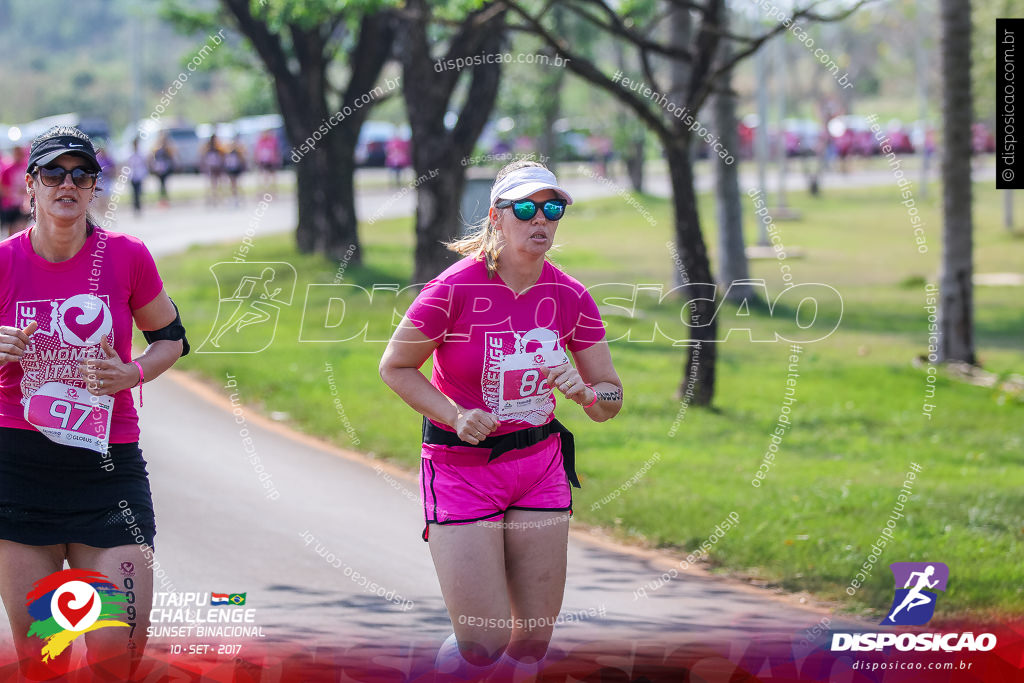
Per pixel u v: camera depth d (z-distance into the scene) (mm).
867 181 110188
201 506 19609
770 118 135750
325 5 36219
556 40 28281
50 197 9977
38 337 10164
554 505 10797
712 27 28188
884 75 150750
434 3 36000
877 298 51656
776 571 16938
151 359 10602
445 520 10484
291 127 48062
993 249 72562
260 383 29344
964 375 36156
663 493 21062
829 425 29406
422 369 26781
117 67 198375
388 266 46625
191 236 58906
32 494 10156
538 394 10766
